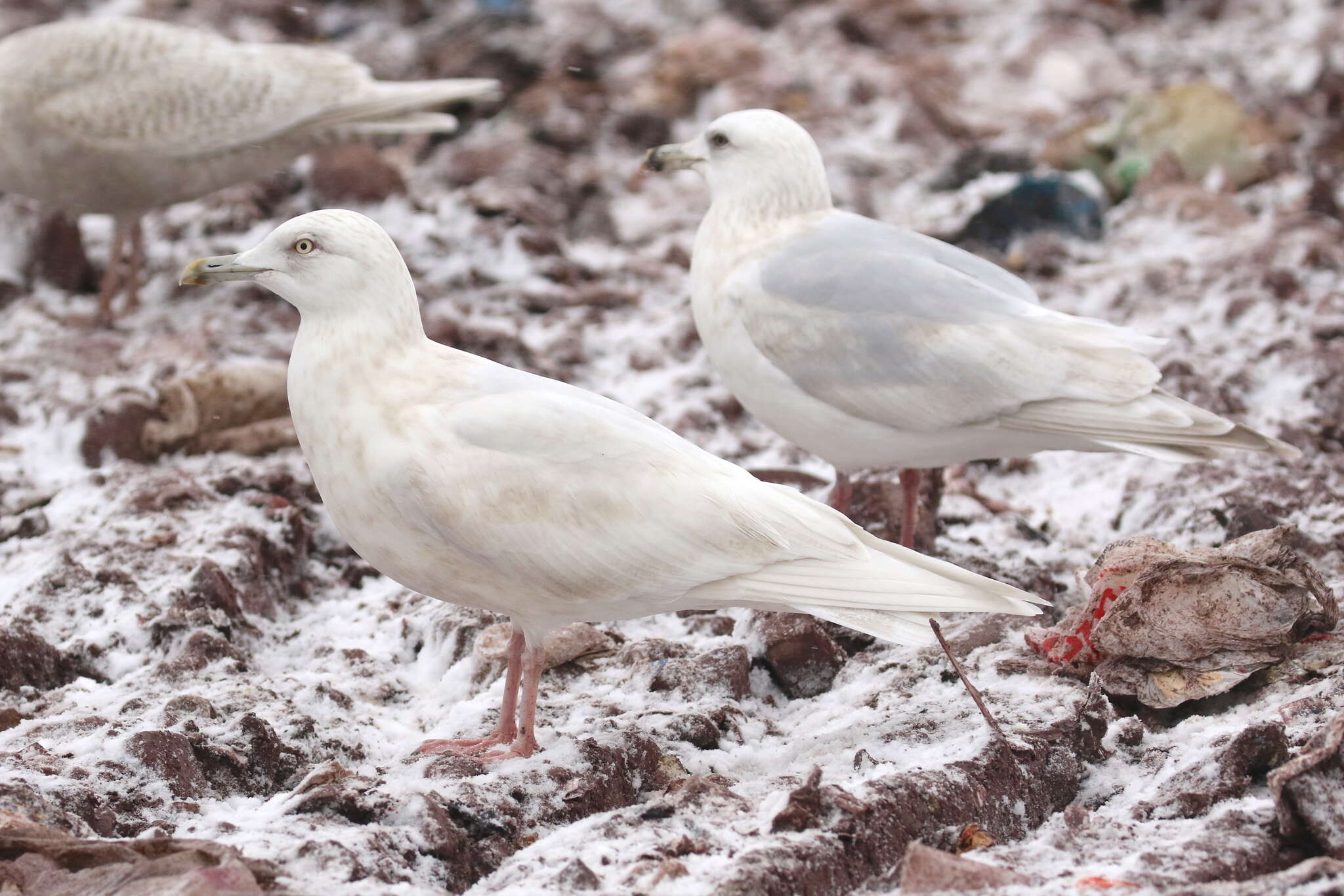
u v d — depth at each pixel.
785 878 6.76
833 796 7.36
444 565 8.28
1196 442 9.79
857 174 19.70
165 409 13.09
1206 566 9.10
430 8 27.59
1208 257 16.67
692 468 8.25
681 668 9.38
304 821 7.47
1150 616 9.01
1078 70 23.97
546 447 8.10
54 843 6.76
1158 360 13.86
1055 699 8.68
